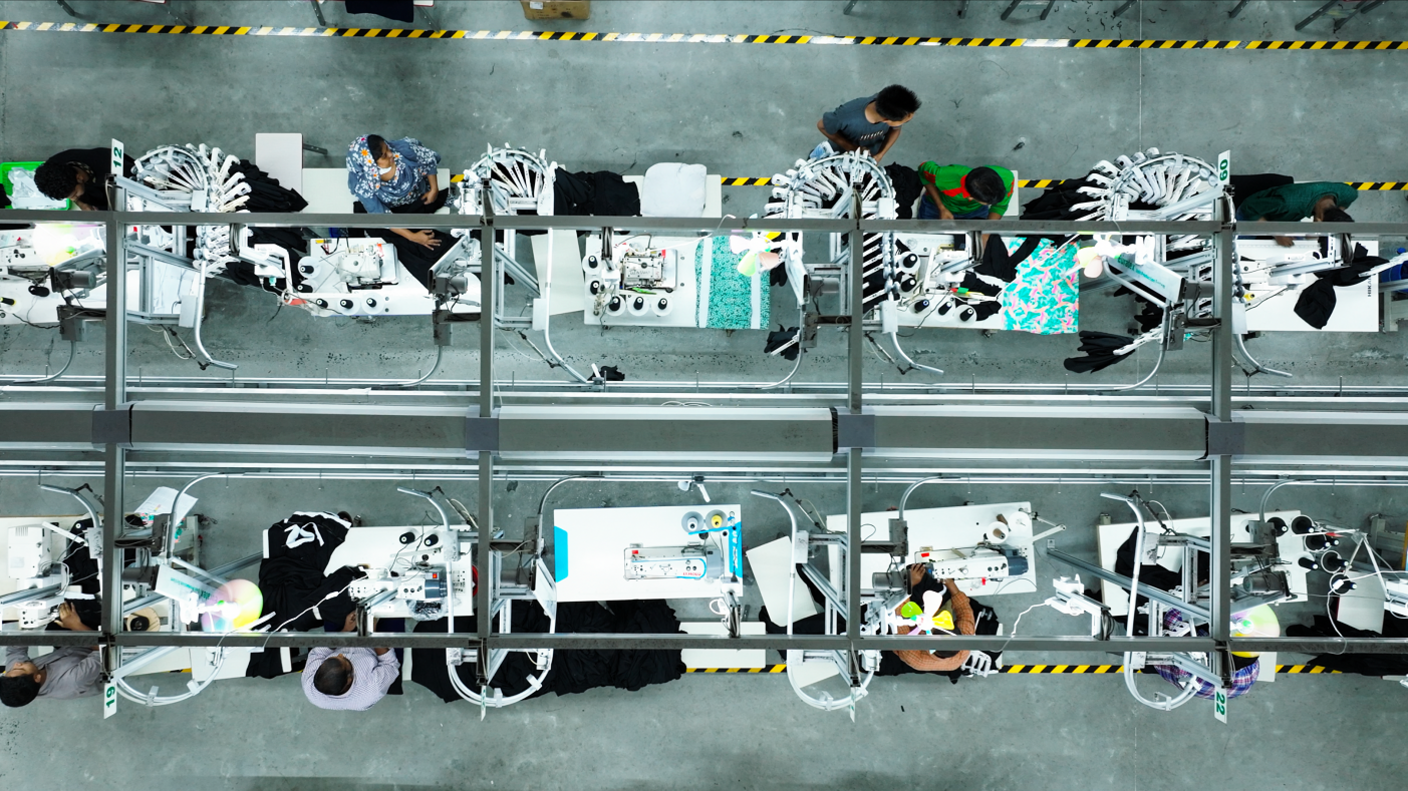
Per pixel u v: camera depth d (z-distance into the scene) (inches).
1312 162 208.1
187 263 163.0
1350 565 181.9
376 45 204.8
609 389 192.7
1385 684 206.5
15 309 176.9
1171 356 201.0
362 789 204.1
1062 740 206.8
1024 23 207.9
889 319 153.9
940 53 207.6
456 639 134.3
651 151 206.4
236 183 171.0
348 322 198.2
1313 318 177.6
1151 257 154.8
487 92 205.5
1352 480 181.6
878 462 198.2
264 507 197.8
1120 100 208.1
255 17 203.9
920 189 187.2
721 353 201.5
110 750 202.5
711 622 201.2
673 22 207.3
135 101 202.1
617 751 205.6
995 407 138.0
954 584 188.4
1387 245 203.5
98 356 197.9
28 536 177.8
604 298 172.9
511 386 195.2
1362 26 209.2
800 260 154.2
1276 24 209.3
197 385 192.4
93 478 194.4
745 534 201.8
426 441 132.7
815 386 195.0
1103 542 191.6
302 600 185.5
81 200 171.0
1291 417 134.6
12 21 202.1
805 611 193.6
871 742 206.8
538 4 196.5
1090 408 137.9
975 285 177.6
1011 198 187.6
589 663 193.2
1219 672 133.3
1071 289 180.9
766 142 207.0
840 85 207.6
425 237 175.2
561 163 205.8
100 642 132.1
